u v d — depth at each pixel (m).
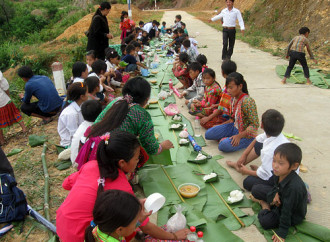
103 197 1.83
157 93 6.93
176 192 3.41
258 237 2.80
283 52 10.36
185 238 2.60
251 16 17.44
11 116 5.61
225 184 3.55
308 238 2.71
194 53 7.58
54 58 12.97
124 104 3.09
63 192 3.66
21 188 3.75
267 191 3.01
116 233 1.94
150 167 3.88
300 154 2.54
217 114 4.73
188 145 4.52
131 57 8.20
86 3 43.81
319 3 11.81
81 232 2.19
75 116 4.40
